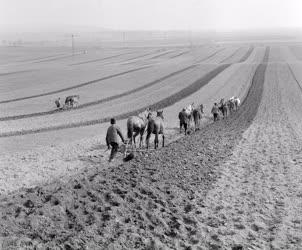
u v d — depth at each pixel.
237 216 14.28
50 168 21.08
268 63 98.94
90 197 14.42
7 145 28.91
